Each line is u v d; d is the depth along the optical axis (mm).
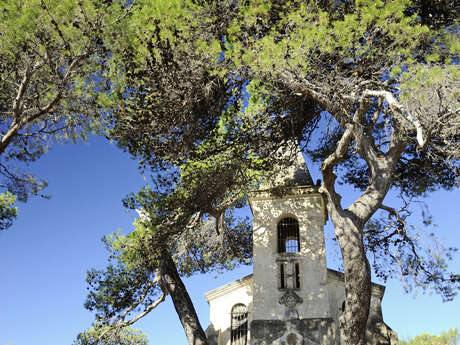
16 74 12156
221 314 22219
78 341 19609
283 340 17109
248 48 13703
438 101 11312
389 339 19469
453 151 12898
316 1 14148
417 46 13602
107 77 12703
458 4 14750
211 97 14586
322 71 13547
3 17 11031
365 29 12719
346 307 13875
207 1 14344
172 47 13469
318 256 19031
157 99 13742
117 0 12578
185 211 17891
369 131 16094
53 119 13445
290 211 20312
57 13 11383
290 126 17047
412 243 17531
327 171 16016
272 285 18625
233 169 17125
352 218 14820
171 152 14867
